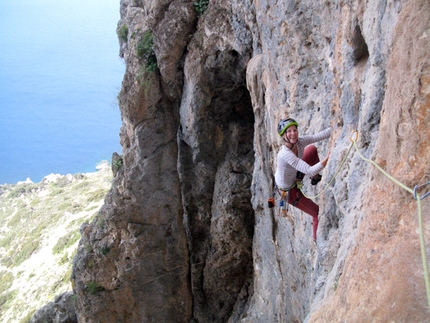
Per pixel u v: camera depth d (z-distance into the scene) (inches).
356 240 135.6
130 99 615.2
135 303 695.7
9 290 1604.3
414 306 94.2
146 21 603.2
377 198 124.2
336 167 218.8
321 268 235.0
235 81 565.3
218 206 659.4
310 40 288.4
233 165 635.5
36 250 1833.2
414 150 110.3
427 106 107.3
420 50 109.9
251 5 415.5
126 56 660.1
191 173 666.8
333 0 241.4
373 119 178.9
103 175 2564.0
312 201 268.4
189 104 593.0
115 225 663.1
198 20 544.7
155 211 664.4
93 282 682.8
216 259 692.1
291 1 289.4
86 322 703.7
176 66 586.6
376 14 174.1
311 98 299.4
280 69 333.7
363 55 208.7
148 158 640.4
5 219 2352.4
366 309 107.2
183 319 726.5
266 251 504.1
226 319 714.2
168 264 690.8
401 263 102.7
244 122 625.0
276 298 494.3
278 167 245.9
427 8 110.7
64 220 1958.7
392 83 123.8
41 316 813.2
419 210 98.8
